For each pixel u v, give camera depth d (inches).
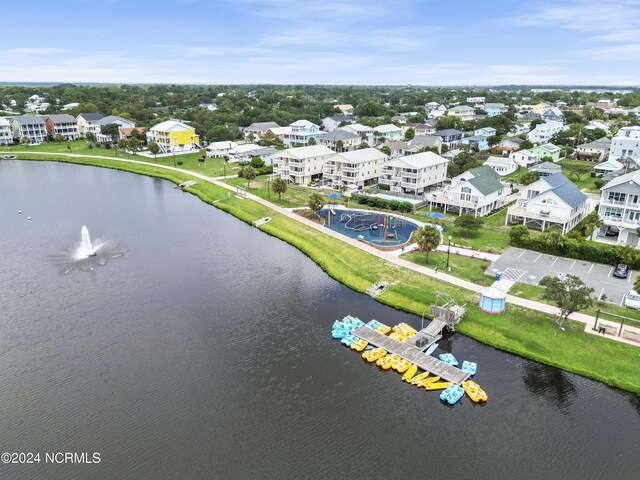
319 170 5128.0
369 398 1727.4
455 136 6845.5
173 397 1726.1
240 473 1400.1
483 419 1625.2
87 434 1556.3
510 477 1389.0
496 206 4005.9
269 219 3791.8
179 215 4015.8
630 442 1524.4
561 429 1579.7
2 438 1542.8
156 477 1389.0
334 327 2180.1
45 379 1830.7
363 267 2797.7
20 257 3029.0
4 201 4360.2
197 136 7121.1
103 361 1943.9
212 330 2180.1
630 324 2097.7
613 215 3070.9
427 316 2247.8
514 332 2073.1
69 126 7800.2
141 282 2677.2
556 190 3312.0
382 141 7283.5
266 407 1675.7
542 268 2706.7
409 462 1440.7
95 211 4087.1
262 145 6835.6
